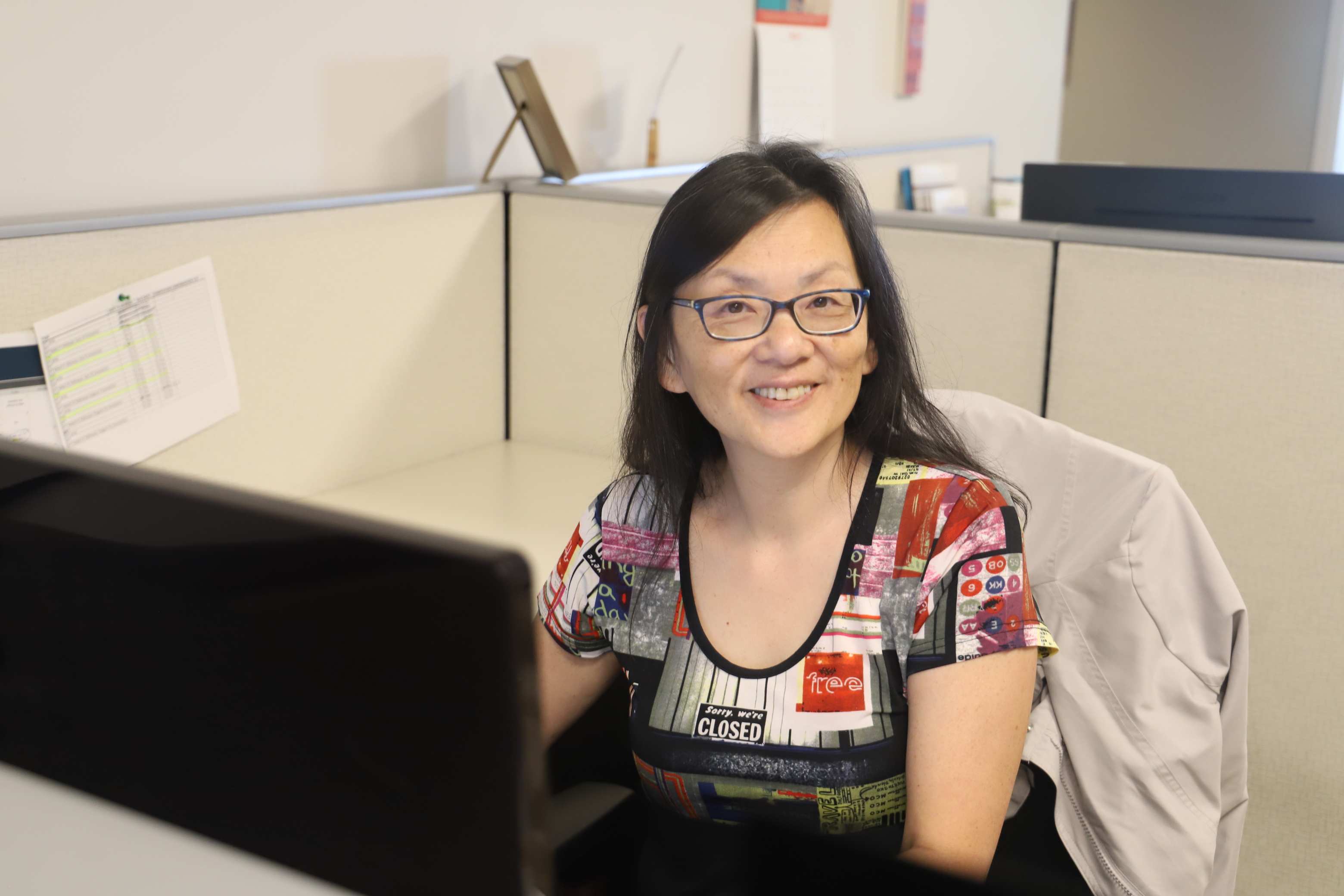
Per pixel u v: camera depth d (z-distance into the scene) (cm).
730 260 88
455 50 218
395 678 41
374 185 208
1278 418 152
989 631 88
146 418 158
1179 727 102
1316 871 157
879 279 94
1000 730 88
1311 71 521
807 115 309
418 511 179
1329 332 146
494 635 38
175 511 43
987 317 173
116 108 168
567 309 207
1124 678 103
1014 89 426
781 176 89
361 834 44
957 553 91
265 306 172
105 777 50
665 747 95
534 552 160
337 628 41
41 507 45
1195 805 102
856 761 90
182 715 46
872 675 91
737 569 96
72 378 149
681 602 98
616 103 258
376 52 204
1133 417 164
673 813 99
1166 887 100
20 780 54
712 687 94
